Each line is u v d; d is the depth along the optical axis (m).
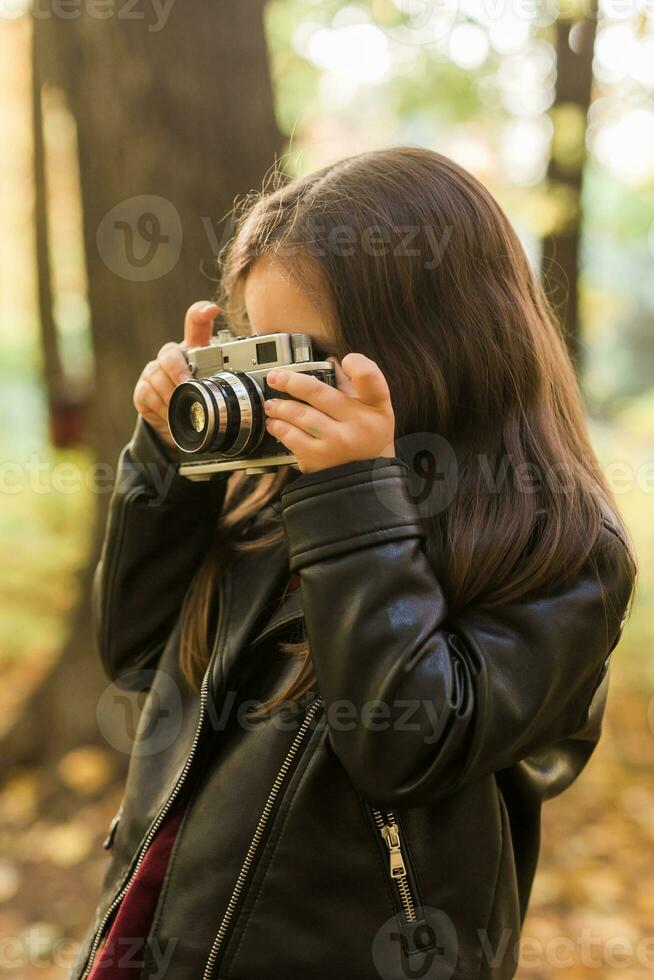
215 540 1.28
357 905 0.96
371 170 1.11
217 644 1.11
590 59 3.72
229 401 1.03
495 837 1.00
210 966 0.97
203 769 1.08
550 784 1.16
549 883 2.68
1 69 6.00
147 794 1.14
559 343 1.24
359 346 1.07
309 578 0.96
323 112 4.84
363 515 0.95
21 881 2.61
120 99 2.42
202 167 2.45
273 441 1.09
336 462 0.98
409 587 0.94
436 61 4.31
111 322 2.64
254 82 2.48
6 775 3.12
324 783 0.98
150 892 1.05
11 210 6.86
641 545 4.86
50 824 2.87
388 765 0.90
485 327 1.10
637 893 2.64
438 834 0.98
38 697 3.22
